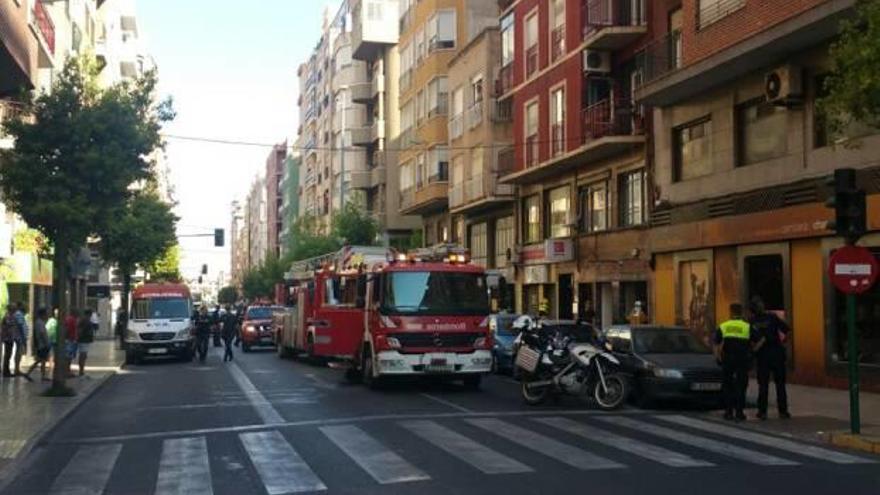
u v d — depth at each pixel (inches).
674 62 1043.3
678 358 672.4
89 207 765.9
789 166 824.3
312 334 1112.2
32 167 762.2
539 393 676.7
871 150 725.3
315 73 3757.4
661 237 1042.7
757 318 596.1
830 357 773.9
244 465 427.2
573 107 1227.2
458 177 1712.6
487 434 519.5
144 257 1669.5
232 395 770.2
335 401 709.3
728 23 866.8
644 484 370.3
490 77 1566.2
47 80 1342.3
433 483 375.2
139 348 1267.2
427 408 658.8
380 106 2458.2
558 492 354.6
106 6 2383.1
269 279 3745.1
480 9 1831.9
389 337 776.9
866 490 359.9
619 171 1182.3
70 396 759.1
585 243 1268.5
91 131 767.7
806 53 797.2
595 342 751.1
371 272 820.6
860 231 508.4
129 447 499.5
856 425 495.8
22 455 471.2
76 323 968.9
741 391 583.8
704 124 979.9
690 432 532.1
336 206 3115.2
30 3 823.7
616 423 573.0
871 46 448.1
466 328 789.2
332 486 372.8
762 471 402.0
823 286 781.3
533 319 861.8
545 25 1332.4
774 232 834.2
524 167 1411.2
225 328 1339.8
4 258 1235.2
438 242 1987.0
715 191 941.2
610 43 1154.7
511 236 1578.5
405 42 2094.0
